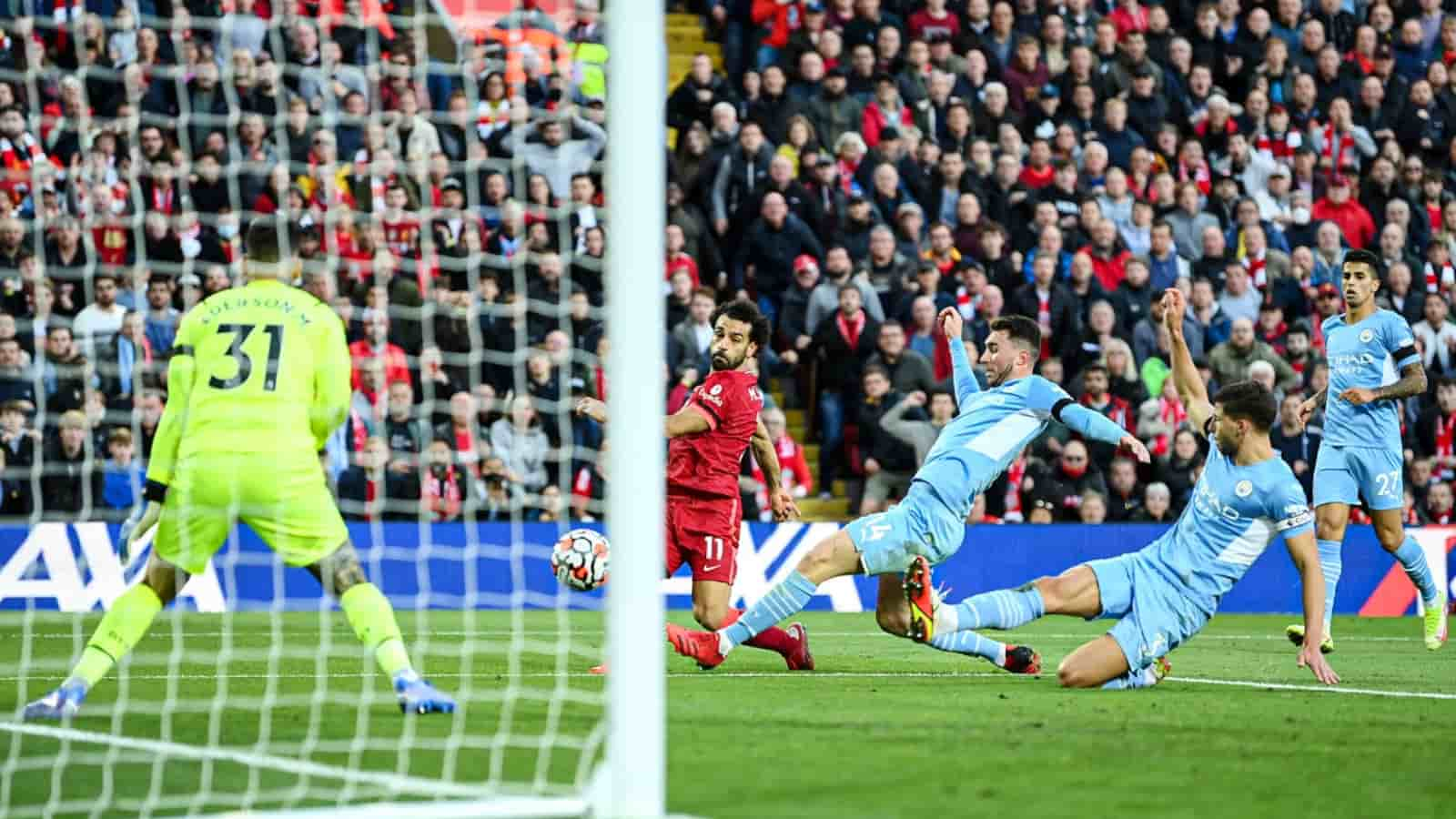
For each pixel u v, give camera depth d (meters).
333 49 32.50
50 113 31.30
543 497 29.95
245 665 19.62
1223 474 17.30
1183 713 15.43
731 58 39.62
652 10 10.31
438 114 32.56
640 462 10.12
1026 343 18.39
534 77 33.84
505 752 12.87
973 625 17.56
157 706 15.58
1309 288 37.09
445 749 13.01
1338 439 22.66
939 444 18.52
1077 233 36.28
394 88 32.69
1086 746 13.18
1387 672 20.28
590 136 33.62
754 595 30.56
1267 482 17.14
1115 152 38.16
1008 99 38.41
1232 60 40.66
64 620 26.88
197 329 15.07
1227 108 39.34
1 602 28.27
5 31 31.52
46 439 28.47
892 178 35.56
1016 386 18.38
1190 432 32.75
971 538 31.23
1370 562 32.22
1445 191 40.84
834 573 18.36
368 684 17.41
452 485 29.47
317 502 14.95
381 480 28.78
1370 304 22.64
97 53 31.83
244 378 14.83
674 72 41.25
